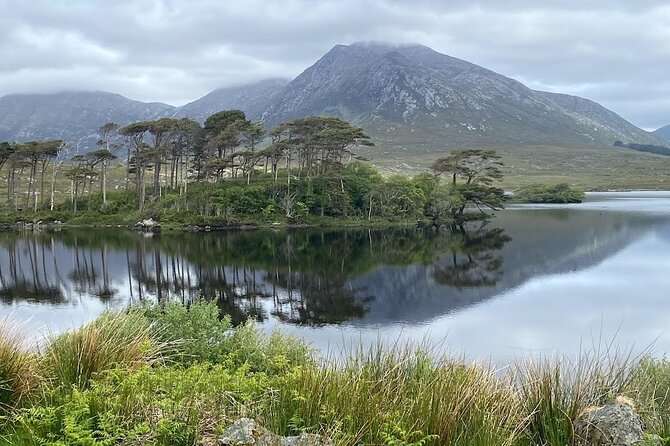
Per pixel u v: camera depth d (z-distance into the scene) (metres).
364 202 90.00
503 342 21.95
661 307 28.20
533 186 147.12
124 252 57.75
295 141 103.81
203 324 11.15
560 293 32.91
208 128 114.06
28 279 42.41
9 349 5.38
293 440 4.13
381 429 4.29
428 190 88.75
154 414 4.70
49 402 5.03
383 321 26.81
